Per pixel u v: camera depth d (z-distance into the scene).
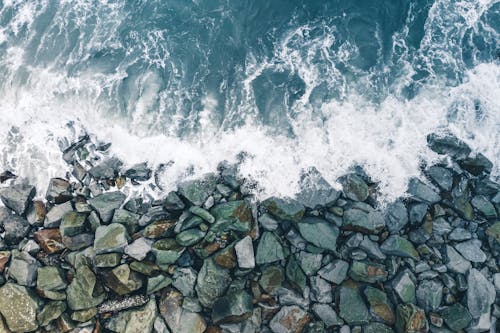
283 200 15.11
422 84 17.27
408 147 16.19
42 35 18.42
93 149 16.44
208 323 14.13
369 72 17.55
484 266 14.70
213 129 16.77
